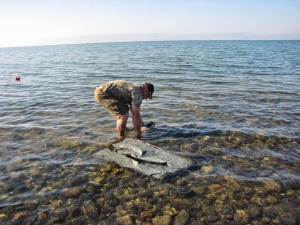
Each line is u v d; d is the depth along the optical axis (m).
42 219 3.10
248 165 4.38
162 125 6.39
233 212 3.23
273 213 3.20
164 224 3.05
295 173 4.09
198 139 5.50
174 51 50.91
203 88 11.38
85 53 53.06
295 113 7.30
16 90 11.79
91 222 3.07
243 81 13.08
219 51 47.84
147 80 14.09
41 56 45.81
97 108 8.19
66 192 3.62
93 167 4.32
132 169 4.24
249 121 6.66
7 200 3.43
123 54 44.19
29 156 4.73
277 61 24.59
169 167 4.25
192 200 3.47
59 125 6.50
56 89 11.92
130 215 3.20
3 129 6.19
